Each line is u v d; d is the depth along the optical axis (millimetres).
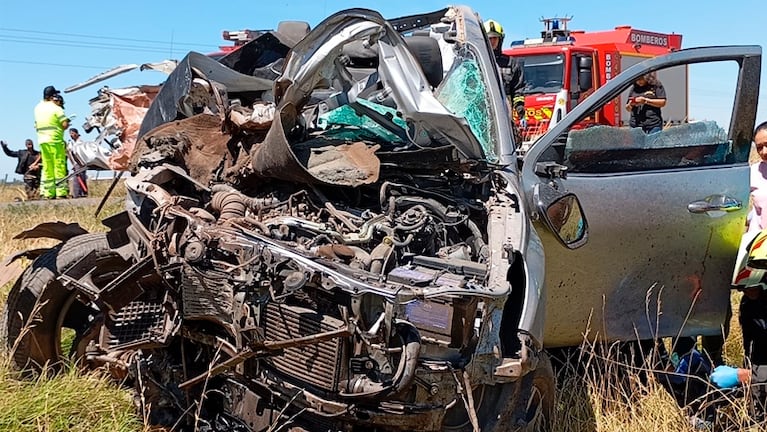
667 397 4238
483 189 3889
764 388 4180
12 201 14078
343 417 3031
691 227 4387
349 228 3496
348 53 4164
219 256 3246
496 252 3447
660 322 4449
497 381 3234
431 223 3578
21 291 4086
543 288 3477
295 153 3750
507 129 4125
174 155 3885
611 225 4152
